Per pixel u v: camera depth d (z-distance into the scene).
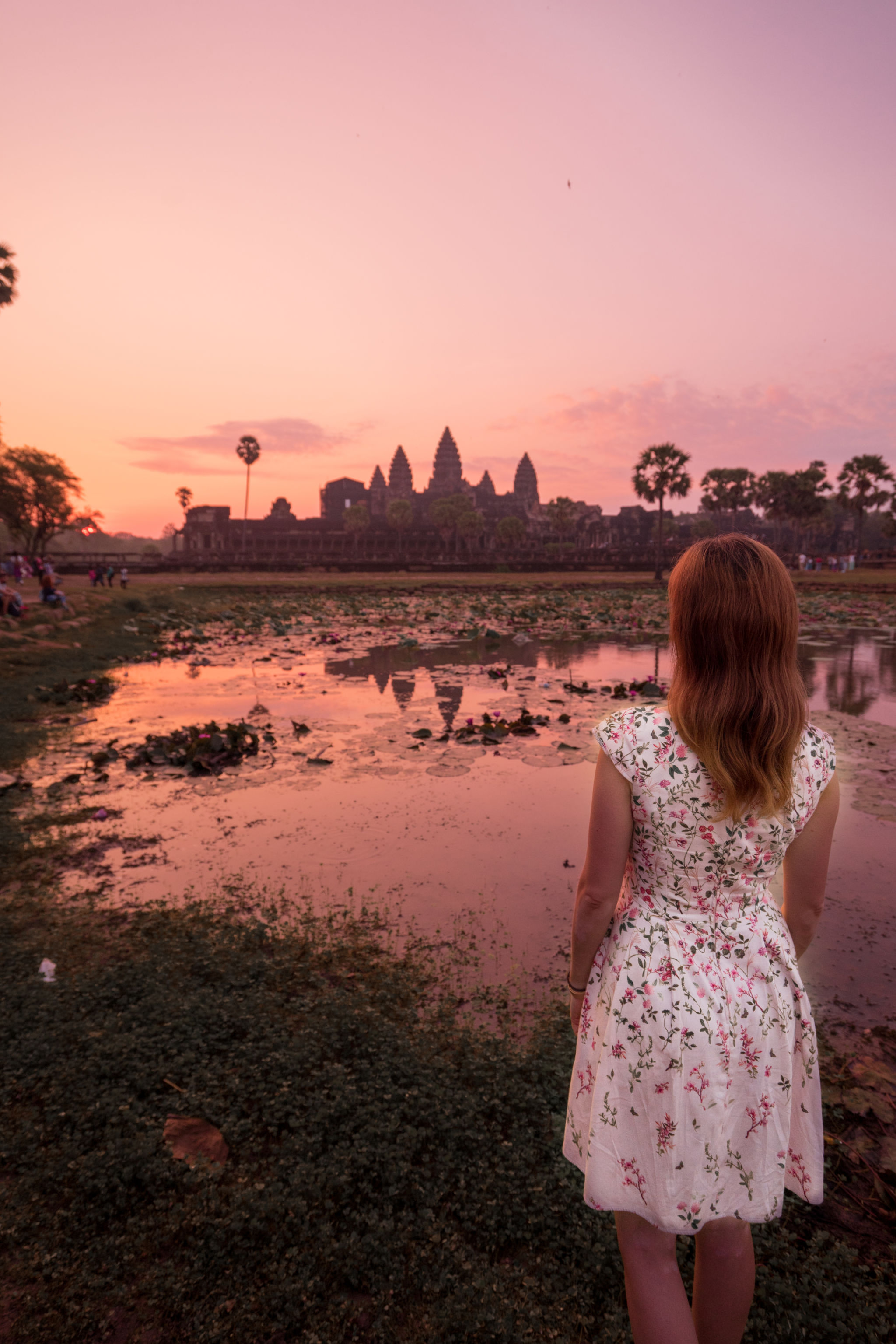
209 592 30.58
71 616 17.30
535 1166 1.93
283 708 8.04
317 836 4.34
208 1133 2.04
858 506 65.44
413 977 2.84
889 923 3.31
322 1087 2.21
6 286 24.42
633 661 11.62
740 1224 1.27
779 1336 1.51
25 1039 2.43
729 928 1.27
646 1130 1.22
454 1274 1.64
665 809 1.21
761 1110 1.24
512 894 3.58
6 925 3.24
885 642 13.40
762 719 1.13
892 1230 1.78
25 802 4.98
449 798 5.03
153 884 3.70
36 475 59.25
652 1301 1.21
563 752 6.14
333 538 112.25
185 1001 2.64
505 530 104.31
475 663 11.52
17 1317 1.55
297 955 2.99
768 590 1.14
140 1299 1.59
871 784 5.20
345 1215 1.79
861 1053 2.41
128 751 6.29
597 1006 1.32
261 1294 1.58
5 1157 1.97
